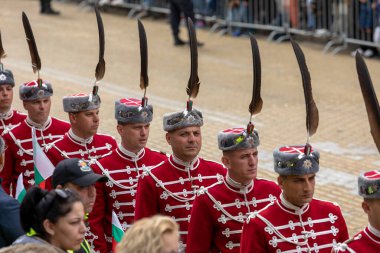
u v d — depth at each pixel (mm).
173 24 53594
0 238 16078
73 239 13500
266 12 53969
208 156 33125
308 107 16453
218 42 54625
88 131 22266
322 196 28875
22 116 25500
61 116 38156
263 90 42906
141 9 63281
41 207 13469
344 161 32219
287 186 16516
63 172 16125
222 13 56844
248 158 17922
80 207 13594
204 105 40469
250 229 16859
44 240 13602
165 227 11586
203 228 18312
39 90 23422
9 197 16203
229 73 46719
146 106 20609
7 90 24875
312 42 52500
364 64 15523
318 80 44375
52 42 55719
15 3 70938
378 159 32312
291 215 16828
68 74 46938
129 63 49594
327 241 16984
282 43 53062
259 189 18609
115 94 42469
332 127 36469
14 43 55219
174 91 43094
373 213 15438
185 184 19766
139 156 21172
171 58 50688
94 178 16109
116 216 19516
